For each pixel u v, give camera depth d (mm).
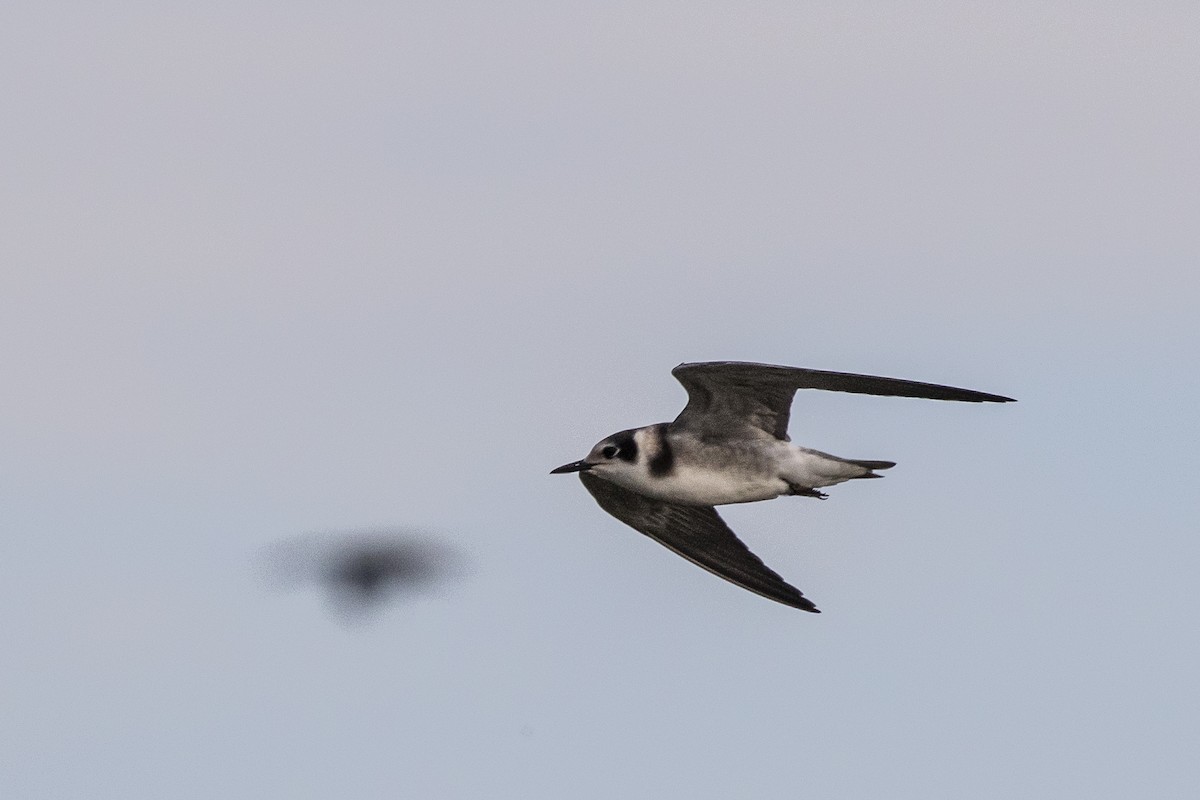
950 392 26031
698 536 29438
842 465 27344
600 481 29156
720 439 27484
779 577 29188
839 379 26281
